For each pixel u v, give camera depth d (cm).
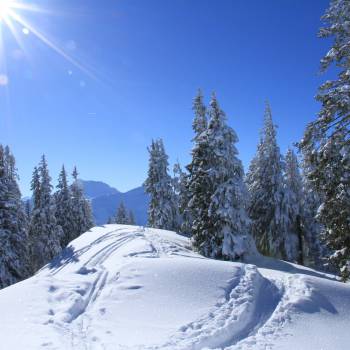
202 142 2641
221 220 2488
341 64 1504
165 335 954
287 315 1116
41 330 957
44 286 1355
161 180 4566
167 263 1514
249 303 1159
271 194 3127
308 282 1362
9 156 4462
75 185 5178
